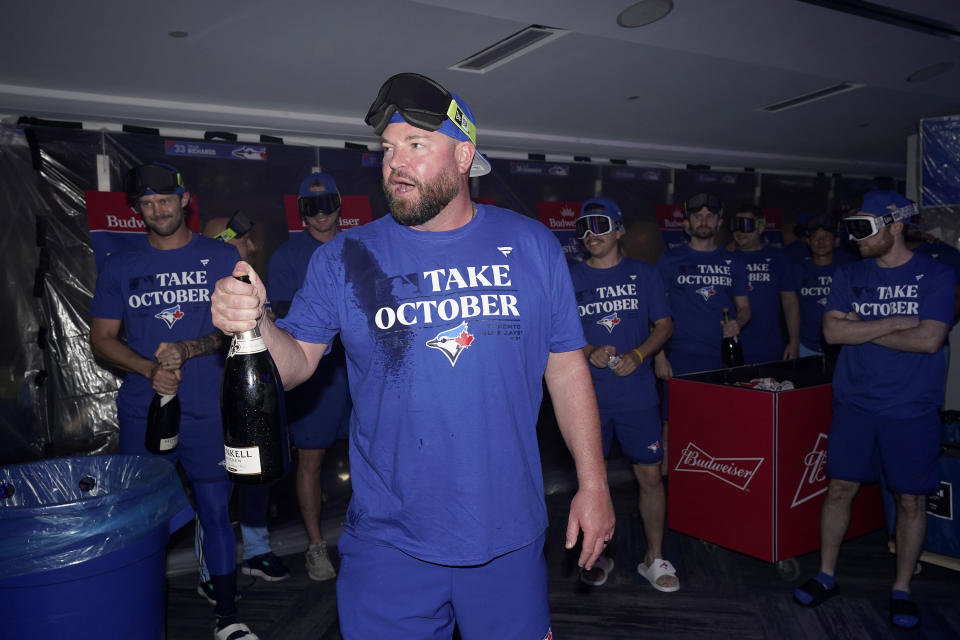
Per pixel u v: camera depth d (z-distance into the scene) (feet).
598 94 14.84
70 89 12.53
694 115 17.33
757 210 15.06
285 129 14.92
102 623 6.26
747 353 15.14
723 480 10.64
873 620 8.86
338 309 4.25
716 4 9.86
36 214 12.30
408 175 3.91
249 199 14.62
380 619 4.33
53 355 12.41
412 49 11.29
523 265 4.30
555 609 9.38
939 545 10.21
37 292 12.25
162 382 7.82
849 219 8.68
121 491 6.39
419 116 3.80
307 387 10.36
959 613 8.96
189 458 8.45
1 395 12.04
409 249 4.20
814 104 16.74
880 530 11.83
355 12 9.59
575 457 4.58
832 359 12.28
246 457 4.17
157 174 8.25
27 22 9.32
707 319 12.72
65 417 12.47
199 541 9.66
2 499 6.97
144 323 8.52
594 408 4.63
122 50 10.59
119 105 13.05
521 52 11.82
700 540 11.37
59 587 6.01
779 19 10.56
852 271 9.02
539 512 4.49
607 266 10.43
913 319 8.29
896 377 8.49
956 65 13.24
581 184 19.95
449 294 4.11
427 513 4.17
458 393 4.09
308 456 10.49
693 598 9.59
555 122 17.46
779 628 8.73
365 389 4.26
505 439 4.23
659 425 9.94
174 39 10.23
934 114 18.07
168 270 8.57
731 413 10.42
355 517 4.46
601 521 4.39
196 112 13.91
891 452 8.62
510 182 18.67
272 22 9.77
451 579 4.26
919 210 13.97
